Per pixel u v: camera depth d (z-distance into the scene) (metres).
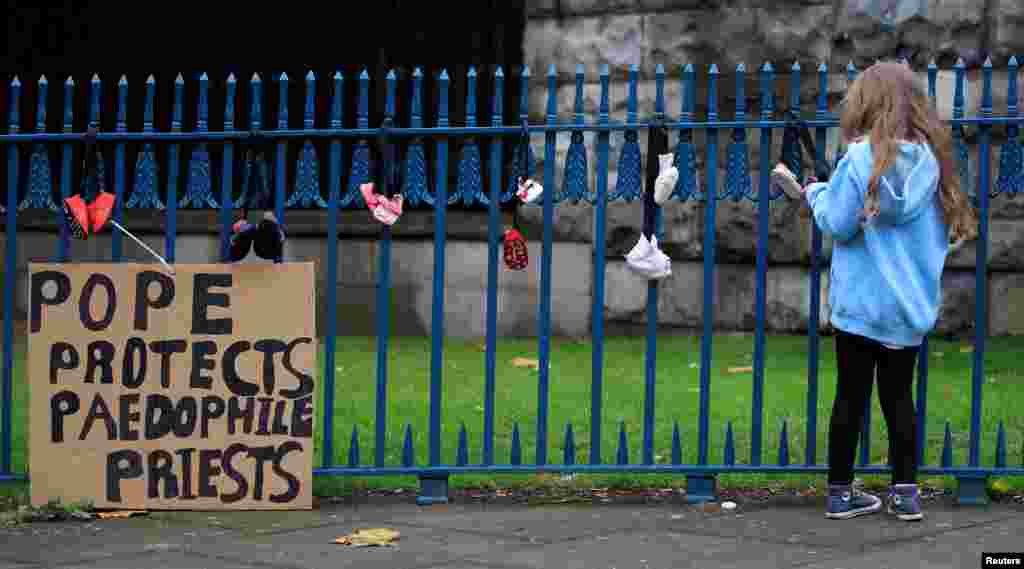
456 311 12.35
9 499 6.67
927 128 5.87
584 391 9.21
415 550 5.42
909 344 5.92
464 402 8.85
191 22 14.16
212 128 14.06
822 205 5.93
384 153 6.45
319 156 13.51
